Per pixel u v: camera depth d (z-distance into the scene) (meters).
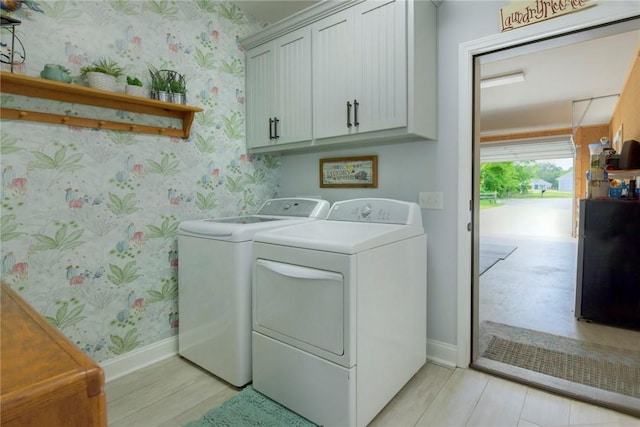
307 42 2.26
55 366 0.58
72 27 1.76
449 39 2.03
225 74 2.52
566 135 7.05
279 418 1.61
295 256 1.58
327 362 1.48
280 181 2.98
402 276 1.80
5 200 1.60
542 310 3.01
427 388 1.85
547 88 4.34
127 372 2.04
